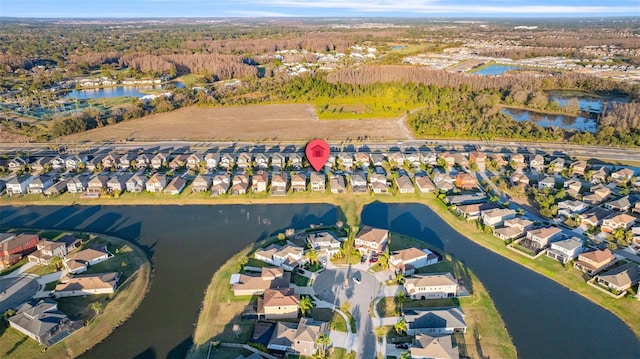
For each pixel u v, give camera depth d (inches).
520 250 4815.5
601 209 5442.9
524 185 6368.1
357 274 4441.4
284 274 4345.5
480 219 5492.1
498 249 4879.4
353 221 5536.4
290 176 6860.2
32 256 4682.6
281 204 6043.3
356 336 3627.0
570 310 3937.0
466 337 3614.7
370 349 3494.1
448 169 7062.0
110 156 7352.4
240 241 5132.9
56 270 4520.2
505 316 3870.6
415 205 5989.2
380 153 7706.7
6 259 4564.5
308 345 3452.3
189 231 5369.1
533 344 3555.6
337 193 6294.3
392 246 4928.6
